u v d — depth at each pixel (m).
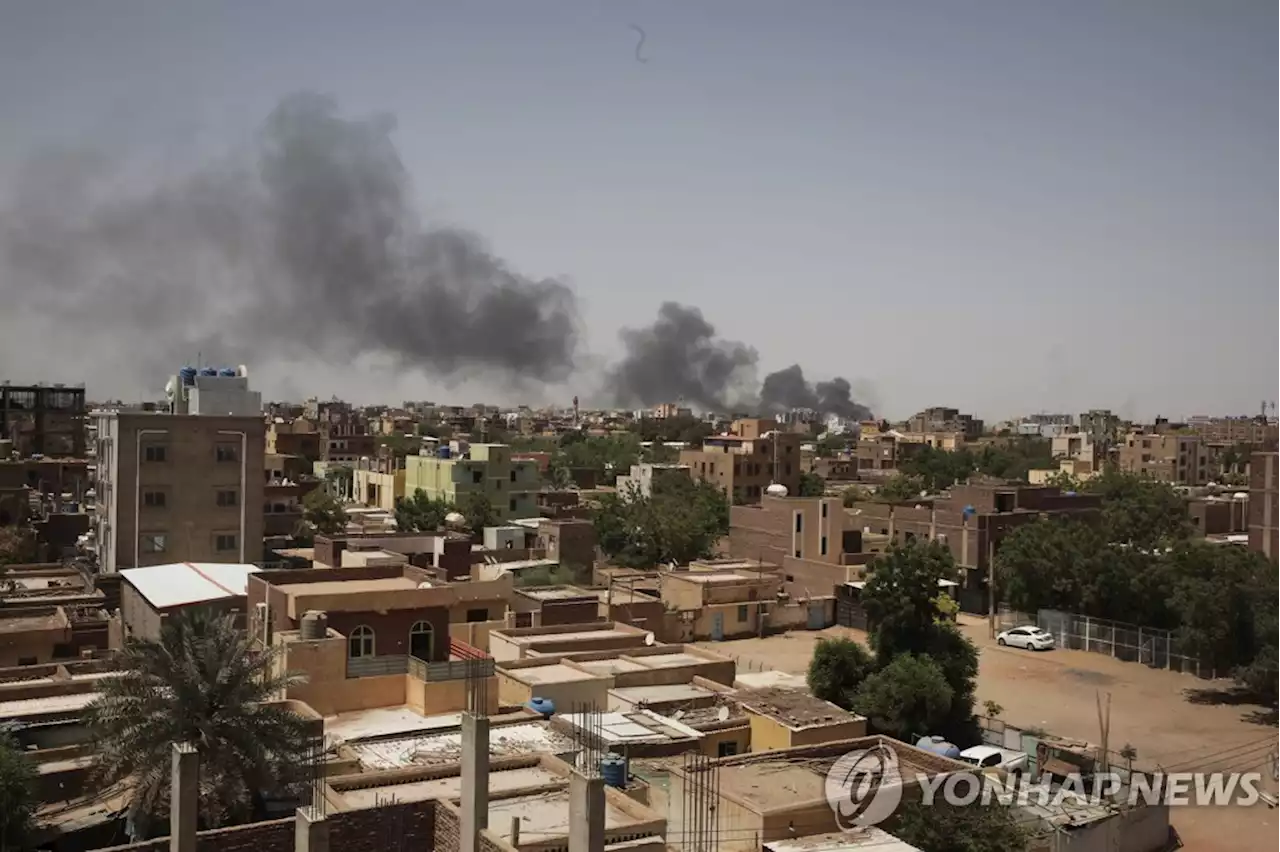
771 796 28.31
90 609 51.47
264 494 72.44
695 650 44.62
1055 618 65.75
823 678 45.03
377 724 31.77
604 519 90.12
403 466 117.44
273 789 25.06
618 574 77.31
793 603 72.12
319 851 19.53
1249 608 52.38
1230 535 97.88
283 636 33.50
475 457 99.81
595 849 18.17
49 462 93.19
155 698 24.06
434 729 31.28
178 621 26.14
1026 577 67.44
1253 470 77.62
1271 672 47.91
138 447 62.97
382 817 23.14
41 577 60.78
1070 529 68.62
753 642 67.38
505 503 98.75
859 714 42.78
